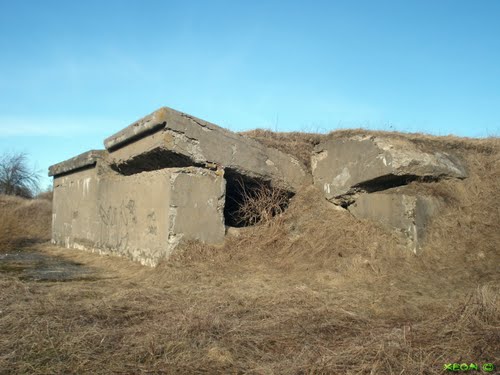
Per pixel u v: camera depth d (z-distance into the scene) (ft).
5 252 29.99
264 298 14.25
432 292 15.89
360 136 24.00
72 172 33.04
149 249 21.65
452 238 20.27
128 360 8.93
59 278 19.01
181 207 20.53
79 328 10.77
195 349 9.52
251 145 24.29
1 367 8.40
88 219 29.48
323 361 8.66
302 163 27.30
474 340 9.71
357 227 21.94
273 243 22.12
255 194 25.45
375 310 13.32
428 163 22.36
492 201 21.85
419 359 8.78
